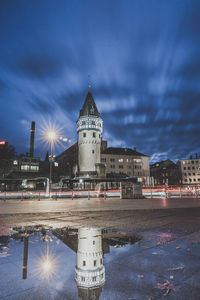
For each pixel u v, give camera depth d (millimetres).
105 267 2859
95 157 56344
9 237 4750
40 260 3168
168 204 14422
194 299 2020
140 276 2553
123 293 2139
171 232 5207
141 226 6090
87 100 60844
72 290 2219
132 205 13828
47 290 2227
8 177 57469
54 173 65562
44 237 4730
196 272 2680
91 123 57625
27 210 11055
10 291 2199
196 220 7203
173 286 2285
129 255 3387
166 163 101000
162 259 3180
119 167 71812
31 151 75875
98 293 2143
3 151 70312
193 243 4125
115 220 7324
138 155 75250
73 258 3260
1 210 11070
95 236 4805
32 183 47938
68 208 12125
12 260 3176
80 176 54312
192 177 89625
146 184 72938
